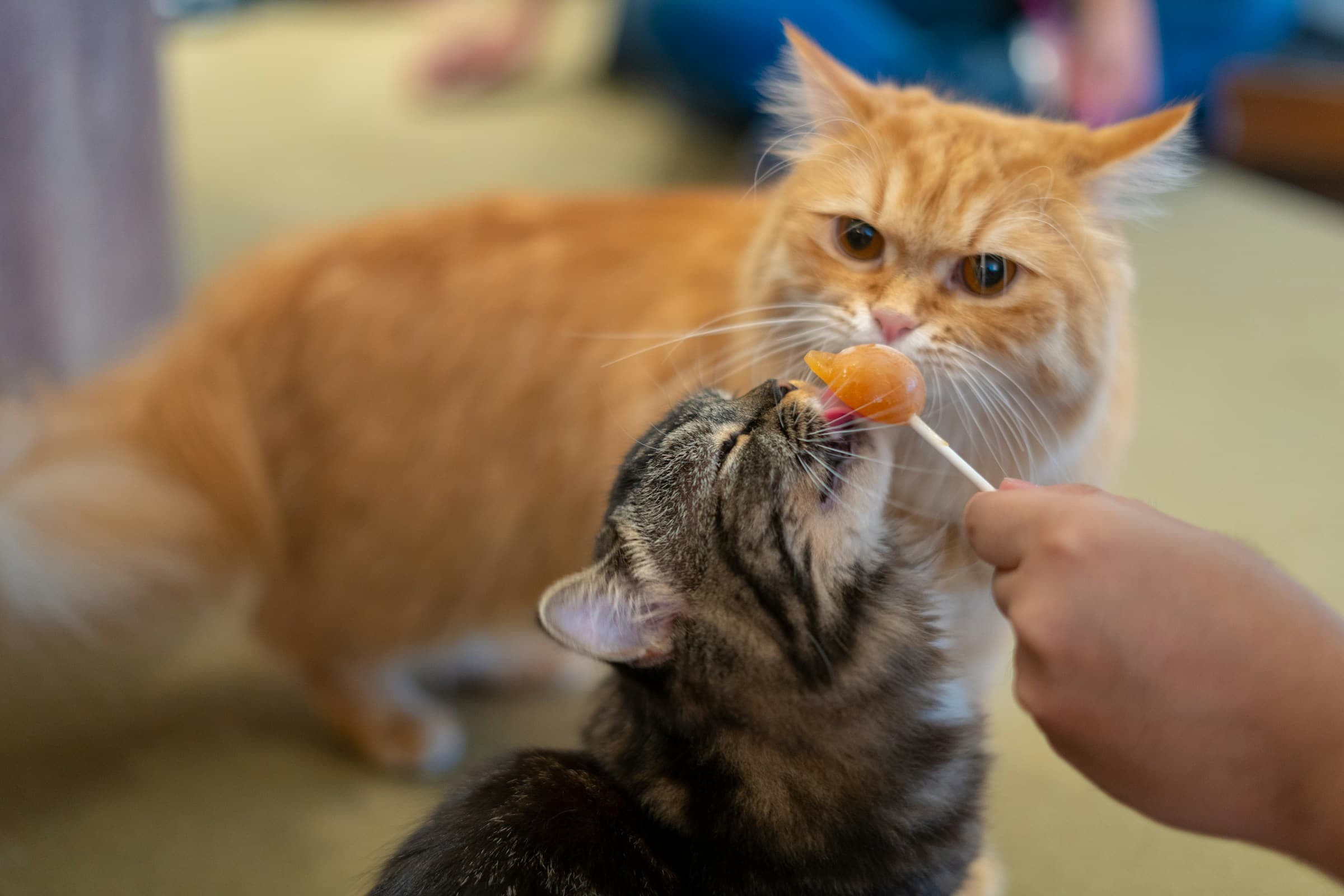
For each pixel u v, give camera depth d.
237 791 0.72
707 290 0.67
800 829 0.55
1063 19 1.27
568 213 0.72
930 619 0.58
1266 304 1.17
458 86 1.73
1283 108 1.42
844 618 0.56
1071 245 0.56
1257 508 0.87
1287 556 0.83
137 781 0.72
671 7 1.31
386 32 2.02
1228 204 1.39
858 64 1.26
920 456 0.59
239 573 0.74
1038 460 0.58
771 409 0.56
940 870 0.57
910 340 0.55
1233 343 1.10
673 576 0.56
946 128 0.59
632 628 0.55
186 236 1.26
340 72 1.82
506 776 0.58
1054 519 0.46
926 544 0.59
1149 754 0.45
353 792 0.72
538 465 0.69
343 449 0.71
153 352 0.75
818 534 0.56
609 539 0.57
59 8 0.82
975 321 0.56
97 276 0.89
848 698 0.56
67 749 0.74
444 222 0.73
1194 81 1.39
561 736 0.76
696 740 0.56
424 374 0.70
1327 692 0.43
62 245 0.85
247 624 0.76
